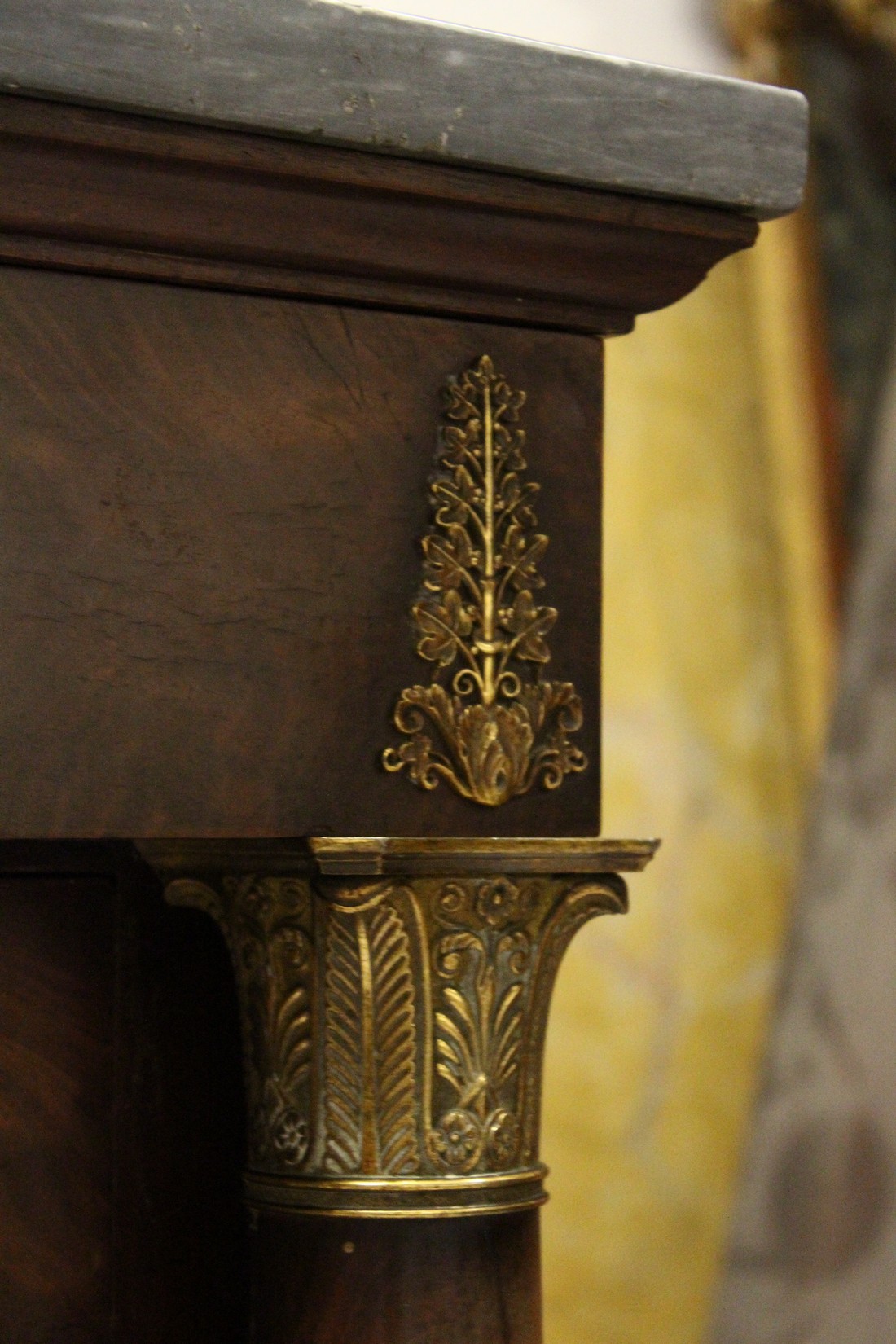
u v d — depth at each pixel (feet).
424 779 2.82
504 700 2.91
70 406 2.59
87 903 3.01
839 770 8.23
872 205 10.20
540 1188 2.96
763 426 9.87
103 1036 3.01
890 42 10.09
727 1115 9.34
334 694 2.75
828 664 9.80
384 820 2.79
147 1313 3.01
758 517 9.84
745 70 9.80
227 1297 3.08
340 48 2.55
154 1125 3.04
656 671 9.43
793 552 9.80
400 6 8.63
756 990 9.50
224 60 2.48
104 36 2.41
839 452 9.98
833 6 9.94
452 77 2.63
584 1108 8.99
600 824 3.02
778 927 9.59
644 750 9.34
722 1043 9.37
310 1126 2.82
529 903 2.89
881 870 7.93
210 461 2.68
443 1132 2.81
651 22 9.55
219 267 2.68
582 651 3.00
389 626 2.81
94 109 2.44
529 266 2.88
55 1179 2.95
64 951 2.99
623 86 2.78
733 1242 8.29
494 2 9.01
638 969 9.22
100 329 2.61
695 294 9.85
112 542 2.60
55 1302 2.93
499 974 2.87
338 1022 2.80
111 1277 2.99
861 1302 7.70
